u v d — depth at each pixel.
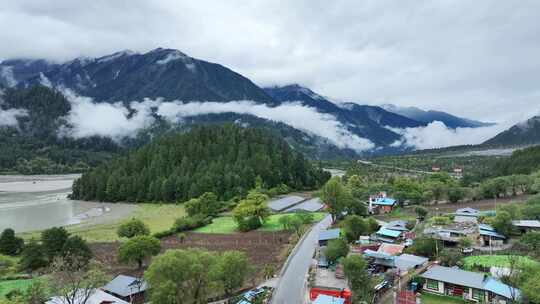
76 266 83.50
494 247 94.50
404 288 72.81
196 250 79.69
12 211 194.88
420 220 131.00
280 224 144.38
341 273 81.88
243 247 116.25
